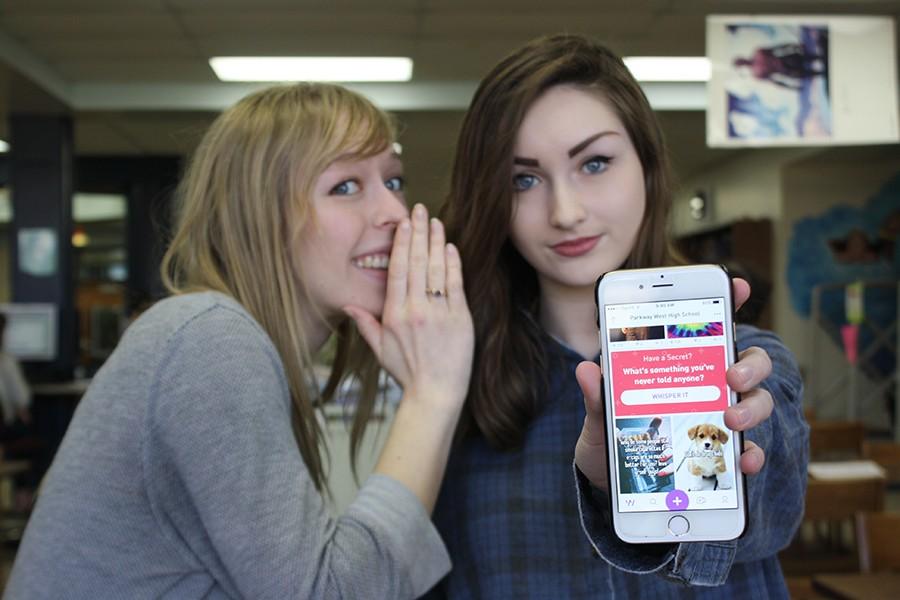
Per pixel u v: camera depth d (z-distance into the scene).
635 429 0.65
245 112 1.07
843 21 4.03
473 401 1.01
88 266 13.71
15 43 5.24
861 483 2.75
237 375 0.86
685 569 0.64
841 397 8.17
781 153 8.12
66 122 6.55
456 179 1.02
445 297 1.01
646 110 0.91
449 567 0.95
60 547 0.84
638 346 0.66
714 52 4.03
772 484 0.78
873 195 8.18
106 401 0.87
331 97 1.08
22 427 5.95
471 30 5.10
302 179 1.03
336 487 2.53
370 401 1.29
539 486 0.96
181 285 1.08
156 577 0.86
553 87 0.88
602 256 0.90
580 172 0.89
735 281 0.67
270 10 4.76
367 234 1.06
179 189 1.19
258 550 0.82
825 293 8.26
